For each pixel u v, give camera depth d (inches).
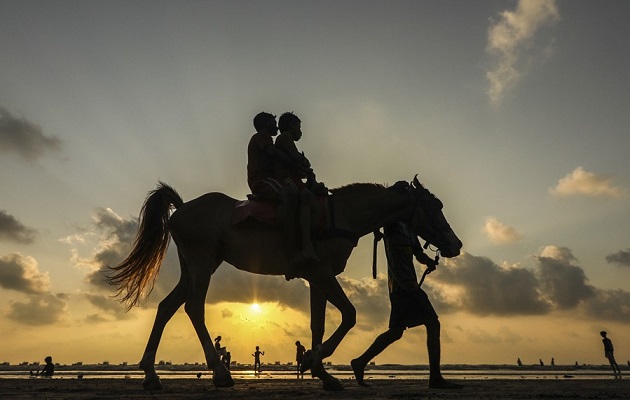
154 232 297.9
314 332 269.9
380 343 294.8
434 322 285.6
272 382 371.9
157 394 231.1
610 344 845.8
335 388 251.9
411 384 331.3
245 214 273.6
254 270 283.6
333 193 279.9
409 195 285.9
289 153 276.8
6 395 231.1
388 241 293.3
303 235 258.2
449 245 285.0
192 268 281.7
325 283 262.4
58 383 345.1
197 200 290.8
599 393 234.8
